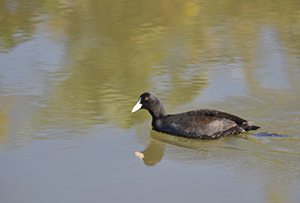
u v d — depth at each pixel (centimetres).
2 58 1942
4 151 1190
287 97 1530
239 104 1481
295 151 1181
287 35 2250
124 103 1517
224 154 1188
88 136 1287
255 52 2009
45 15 2653
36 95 1574
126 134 1312
